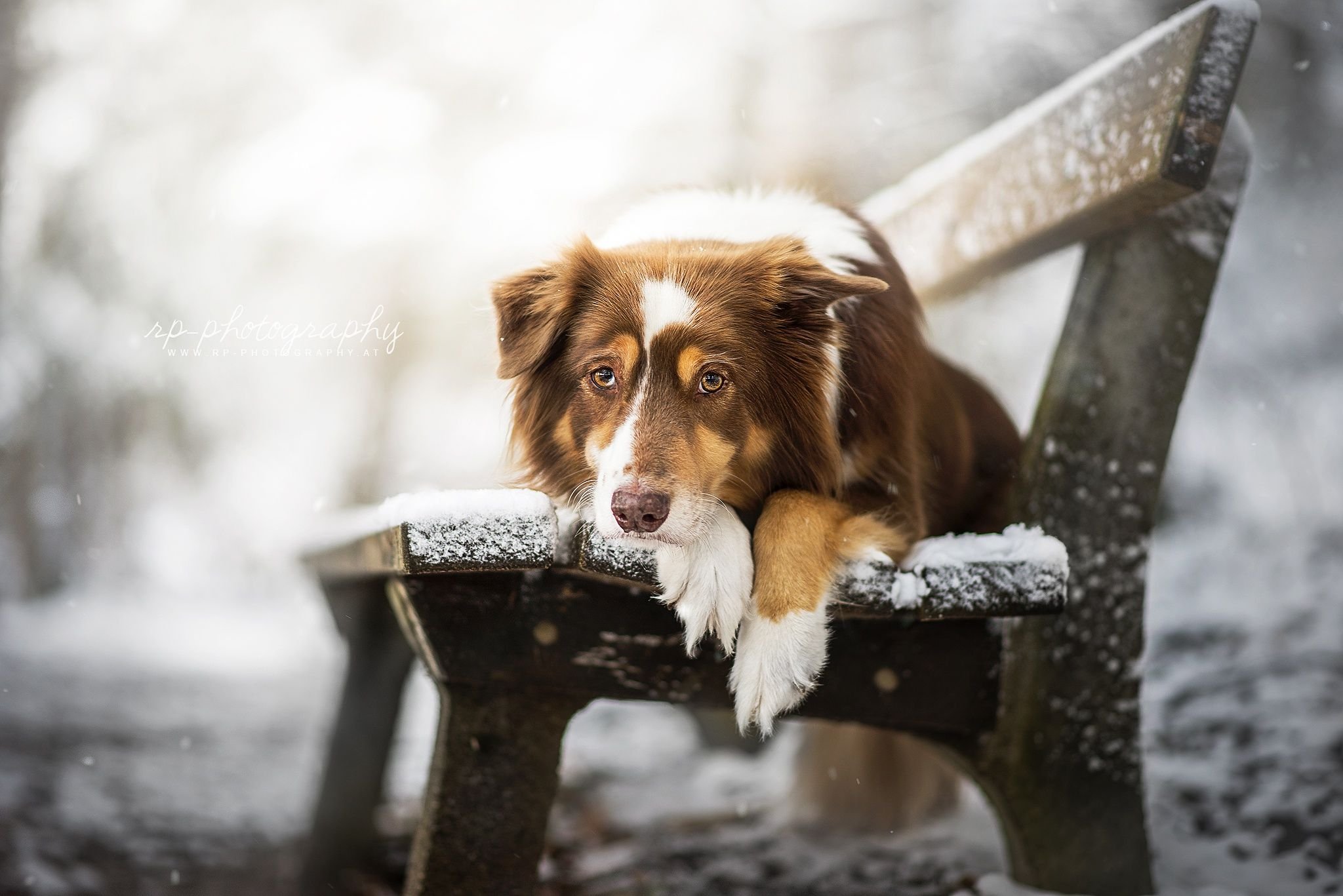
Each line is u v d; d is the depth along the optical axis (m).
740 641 2.57
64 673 10.20
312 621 16.27
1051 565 2.63
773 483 3.11
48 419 15.97
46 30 14.48
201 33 12.85
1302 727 4.65
